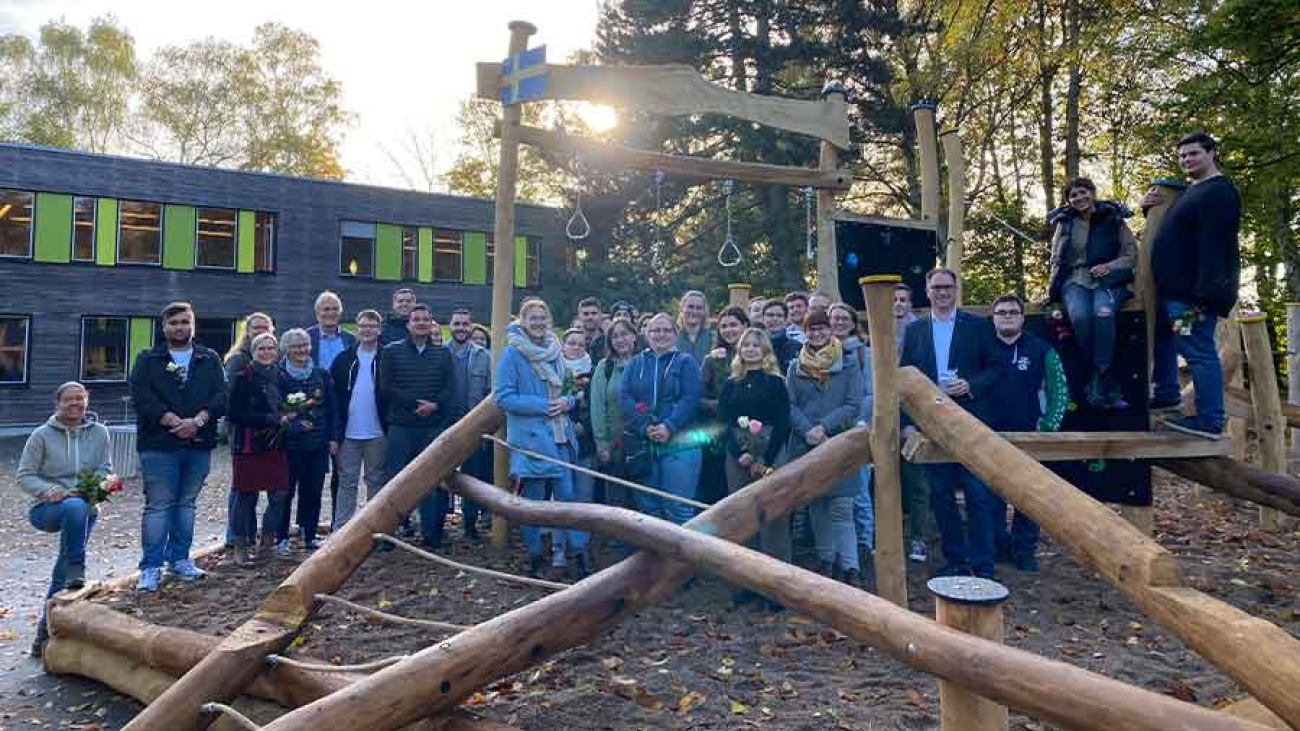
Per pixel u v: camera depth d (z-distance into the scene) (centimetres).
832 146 882
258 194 2495
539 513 525
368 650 496
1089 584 571
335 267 2609
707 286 2434
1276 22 1426
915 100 2298
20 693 530
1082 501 335
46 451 614
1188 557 643
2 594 755
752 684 426
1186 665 432
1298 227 1783
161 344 639
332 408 713
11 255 2197
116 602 590
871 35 2241
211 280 2442
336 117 4859
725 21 2256
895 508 479
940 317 574
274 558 693
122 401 2342
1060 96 2503
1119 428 573
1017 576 593
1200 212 538
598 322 809
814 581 342
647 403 603
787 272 2339
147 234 2366
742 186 2378
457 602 573
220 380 656
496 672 366
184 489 646
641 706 407
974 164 2544
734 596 556
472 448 616
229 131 4700
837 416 559
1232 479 596
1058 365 554
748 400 559
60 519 607
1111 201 584
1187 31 1597
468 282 2814
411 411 700
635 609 420
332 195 2602
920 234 916
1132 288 570
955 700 277
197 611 569
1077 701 239
